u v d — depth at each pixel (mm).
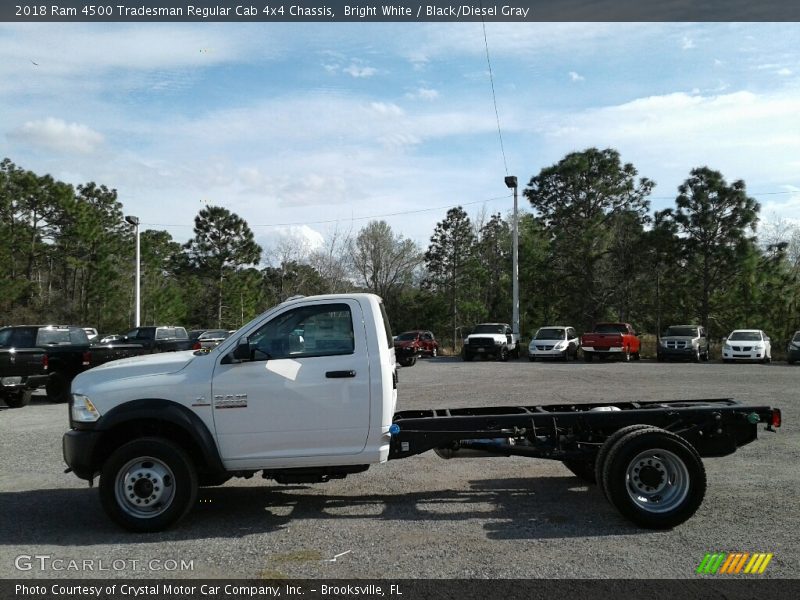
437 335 51188
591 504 6930
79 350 16750
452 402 14836
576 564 5156
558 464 8844
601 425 6762
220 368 6270
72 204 44344
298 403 6227
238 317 49281
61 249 47438
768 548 5508
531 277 42781
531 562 5203
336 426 6258
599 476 6312
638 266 38594
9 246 42156
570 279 40469
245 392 6195
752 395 15766
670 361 31656
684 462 6074
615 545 5605
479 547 5574
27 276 47406
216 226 48188
